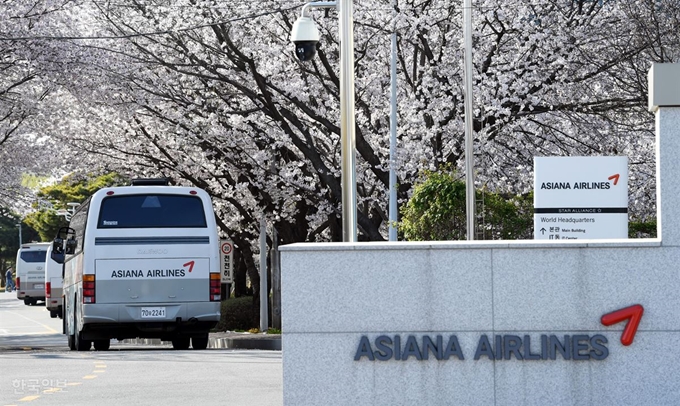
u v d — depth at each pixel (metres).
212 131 45.53
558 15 41.16
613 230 21.48
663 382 12.90
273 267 49.22
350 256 13.05
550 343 12.94
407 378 12.99
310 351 13.02
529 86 40.78
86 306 30.88
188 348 35.25
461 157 41.09
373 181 45.41
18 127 49.84
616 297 12.96
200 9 42.97
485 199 32.03
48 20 44.69
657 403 12.89
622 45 41.44
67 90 46.94
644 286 12.95
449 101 40.31
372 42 44.44
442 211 32.12
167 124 48.56
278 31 44.09
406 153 40.97
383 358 12.98
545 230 21.64
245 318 54.12
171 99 45.19
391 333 13.02
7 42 43.22
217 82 45.16
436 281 13.02
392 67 40.72
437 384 12.97
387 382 12.99
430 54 41.16
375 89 44.81
